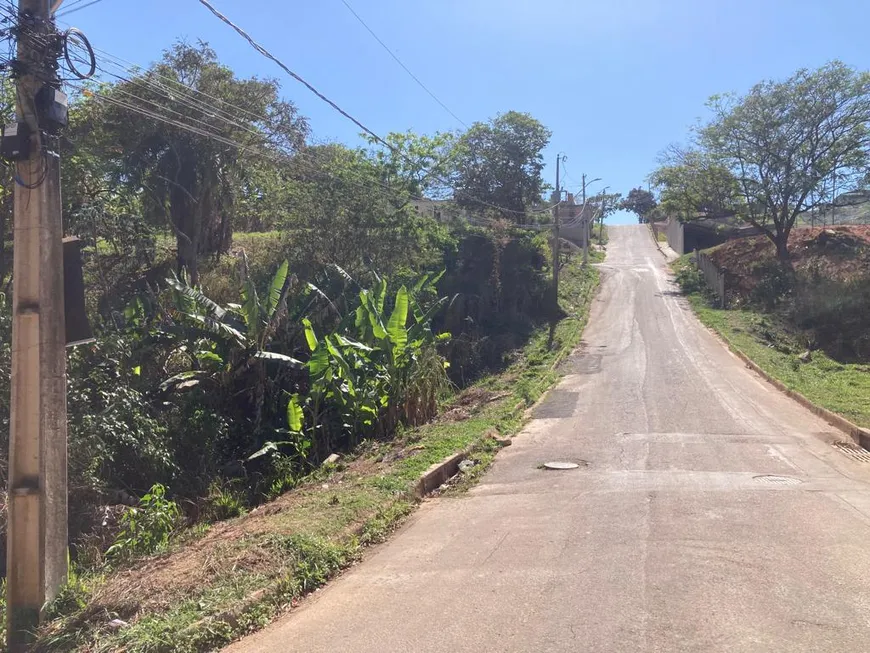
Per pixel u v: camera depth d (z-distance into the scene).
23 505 5.86
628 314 35.22
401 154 27.06
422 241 26.27
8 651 5.51
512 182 47.62
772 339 27.73
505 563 6.14
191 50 21.12
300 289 18.41
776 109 35.28
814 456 10.73
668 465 10.19
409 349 16.53
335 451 15.05
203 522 10.63
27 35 5.81
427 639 4.66
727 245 43.75
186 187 22.94
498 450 12.09
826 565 5.74
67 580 6.18
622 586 5.38
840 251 36.75
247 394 15.92
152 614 5.23
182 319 15.94
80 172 18.61
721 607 4.90
